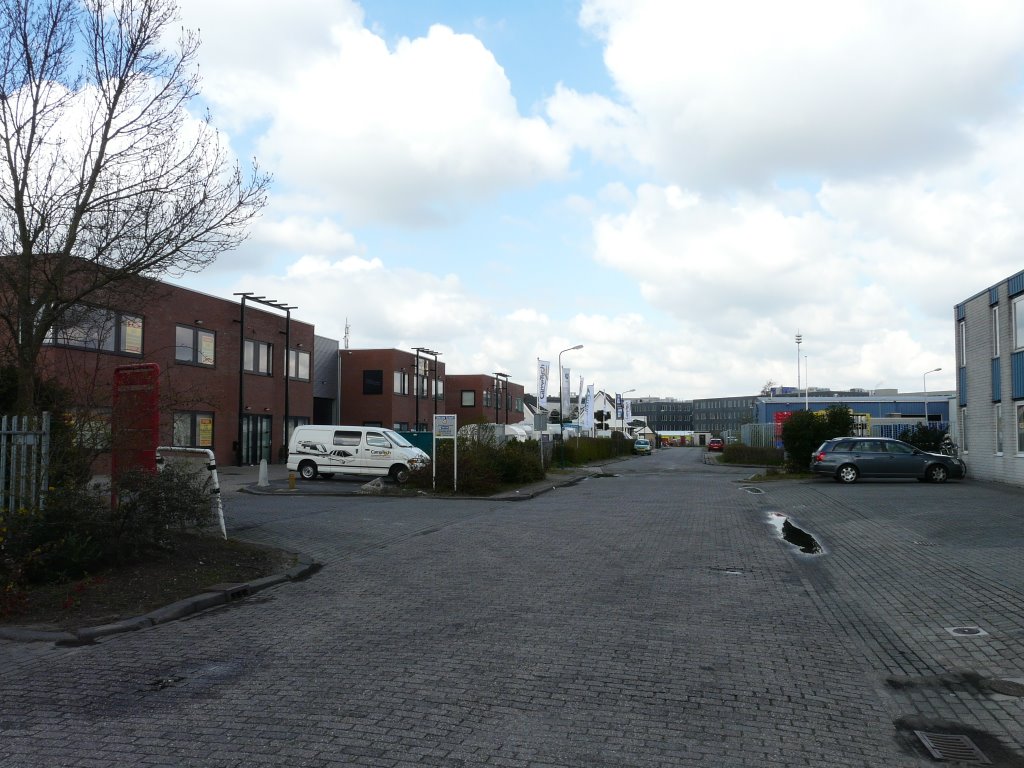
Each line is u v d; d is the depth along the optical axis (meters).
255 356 37.84
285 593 8.84
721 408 154.12
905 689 5.61
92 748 4.32
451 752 4.29
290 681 5.52
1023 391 22.45
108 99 9.48
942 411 60.91
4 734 4.53
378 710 4.92
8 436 8.91
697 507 19.14
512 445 28.75
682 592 8.84
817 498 20.47
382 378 50.47
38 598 7.89
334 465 26.25
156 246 9.97
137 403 10.59
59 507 8.88
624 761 4.22
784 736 4.64
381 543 12.68
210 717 4.79
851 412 32.69
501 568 10.37
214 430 34.47
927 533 13.01
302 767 4.08
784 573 10.18
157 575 8.98
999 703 5.31
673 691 5.41
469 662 6.00
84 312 10.27
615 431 68.88
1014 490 21.38
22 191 9.30
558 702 5.12
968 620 7.49
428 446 33.62
